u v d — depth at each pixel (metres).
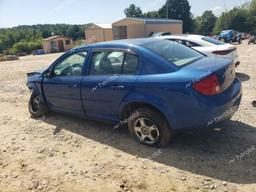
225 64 4.07
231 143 4.40
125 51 4.50
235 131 4.79
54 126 5.70
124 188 3.54
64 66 5.43
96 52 4.91
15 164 4.33
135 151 4.40
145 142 4.48
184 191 3.38
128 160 4.17
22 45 56.66
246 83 8.33
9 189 3.72
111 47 4.71
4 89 9.80
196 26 73.81
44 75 5.79
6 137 5.38
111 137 4.96
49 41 48.81
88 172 3.95
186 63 4.27
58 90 5.49
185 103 3.84
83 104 5.13
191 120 3.90
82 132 5.29
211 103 3.73
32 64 19.19
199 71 3.87
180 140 4.58
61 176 3.91
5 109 7.24
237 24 64.62
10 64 20.12
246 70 10.62
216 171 3.71
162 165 3.96
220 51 8.58
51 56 29.28
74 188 3.62
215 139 4.55
